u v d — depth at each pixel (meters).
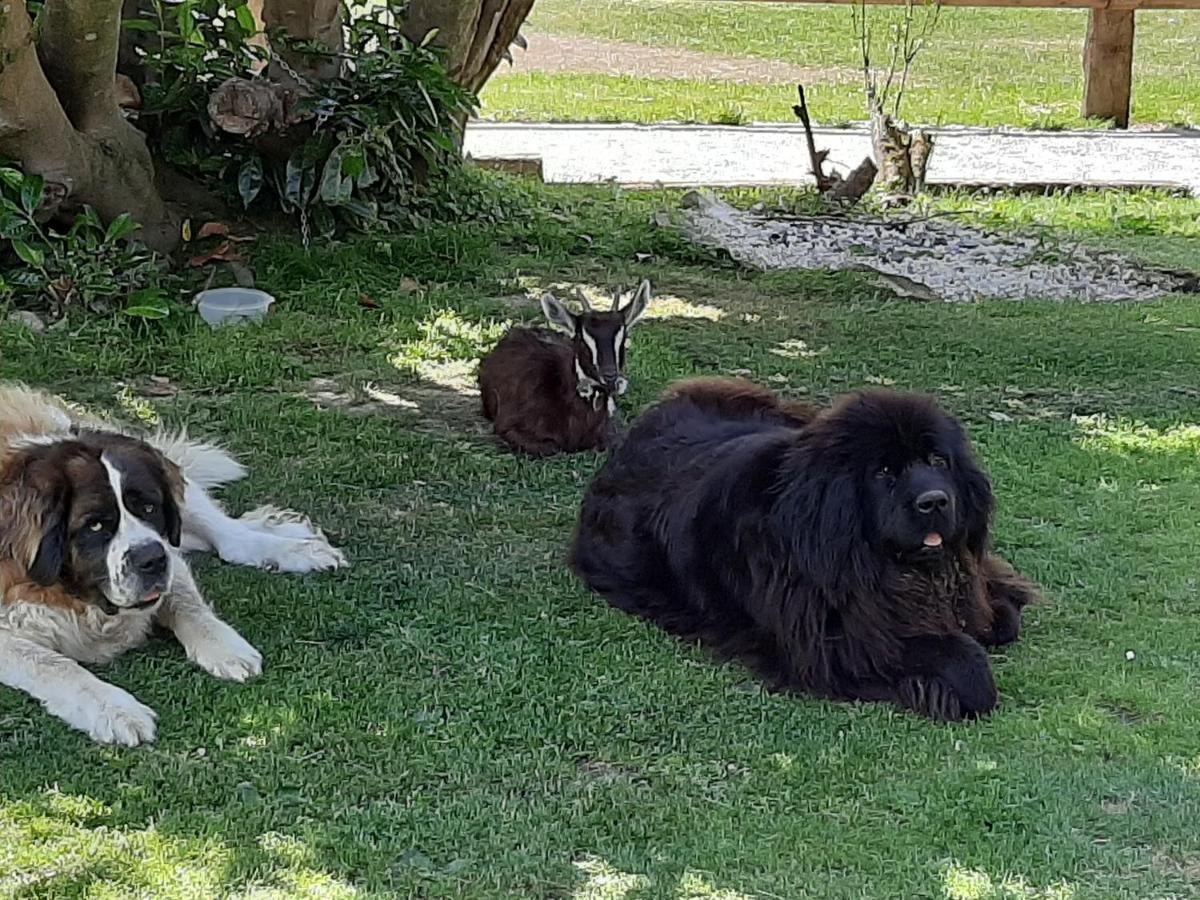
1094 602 3.41
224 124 5.77
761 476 3.12
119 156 5.60
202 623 3.12
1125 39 10.18
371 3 9.25
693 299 5.90
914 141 8.02
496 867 2.43
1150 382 4.97
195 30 6.09
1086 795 2.63
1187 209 7.81
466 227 6.49
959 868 2.43
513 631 3.25
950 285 6.29
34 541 2.93
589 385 4.21
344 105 6.14
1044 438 4.39
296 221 6.25
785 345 5.32
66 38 5.34
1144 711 2.94
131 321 5.07
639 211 7.18
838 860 2.46
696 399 3.69
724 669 3.10
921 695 2.93
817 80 12.40
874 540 2.93
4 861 2.43
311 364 4.96
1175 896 2.37
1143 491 4.02
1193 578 3.52
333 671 3.06
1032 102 11.31
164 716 2.88
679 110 10.64
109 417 4.27
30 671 2.89
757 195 7.79
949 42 14.54
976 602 3.09
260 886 2.38
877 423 2.94
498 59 7.65
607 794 2.64
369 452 4.23
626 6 16.67
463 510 3.90
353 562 3.58
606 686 3.02
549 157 8.86
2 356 4.75
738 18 15.87
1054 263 6.58
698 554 3.24
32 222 5.16
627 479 3.53
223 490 3.94
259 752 2.77
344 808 2.60
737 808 2.61
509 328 4.88
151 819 2.55
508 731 2.85
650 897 2.36
